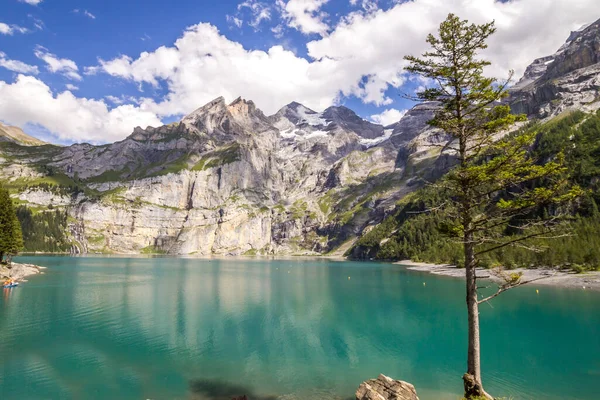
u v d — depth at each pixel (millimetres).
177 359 37719
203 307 65875
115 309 61344
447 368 35906
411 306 68500
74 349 39719
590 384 30672
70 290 79688
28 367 34219
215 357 38625
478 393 20703
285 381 32438
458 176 21766
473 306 21844
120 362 36281
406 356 39438
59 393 28906
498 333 46875
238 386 31250
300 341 44906
